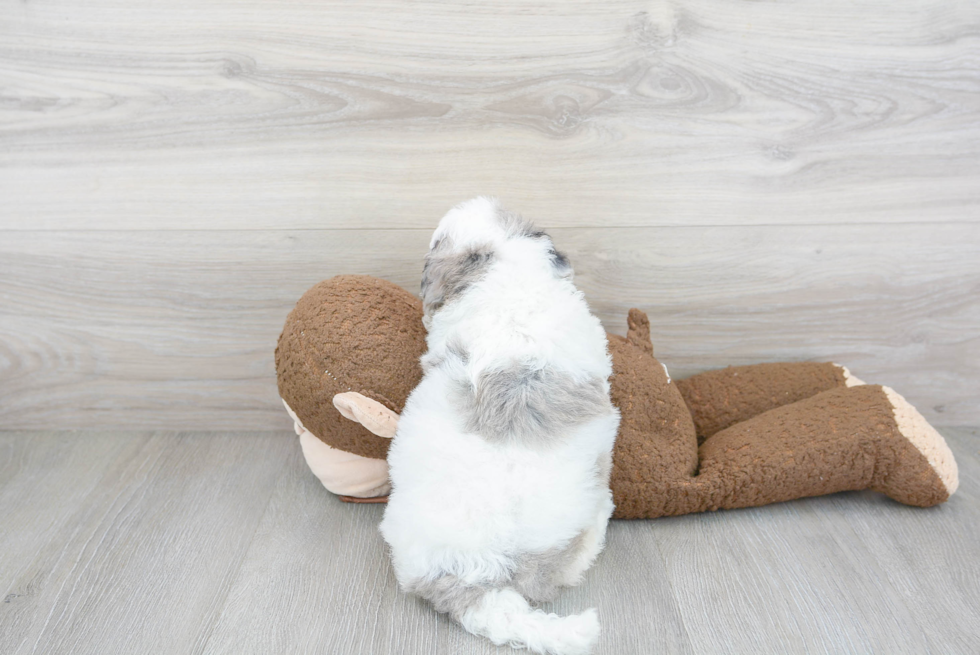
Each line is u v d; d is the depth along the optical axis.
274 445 1.80
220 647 1.18
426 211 1.66
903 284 1.74
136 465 1.71
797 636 1.19
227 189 1.64
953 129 1.61
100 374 1.80
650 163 1.63
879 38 1.54
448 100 1.57
